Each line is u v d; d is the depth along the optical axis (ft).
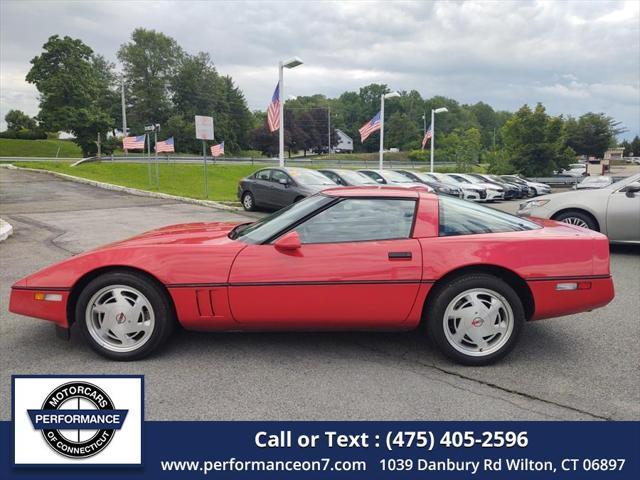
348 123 395.14
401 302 11.44
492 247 11.50
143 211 45.93
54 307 11.71
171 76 262.67
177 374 11.25
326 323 11.64
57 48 169.48
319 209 11.95
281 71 58.18
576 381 11.00
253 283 11.35
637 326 14.67
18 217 40.60
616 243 25.77
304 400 10.11
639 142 363.35
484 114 425.28
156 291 11.62
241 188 47.60
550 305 11.57
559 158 144.15
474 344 11.62
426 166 202.80
